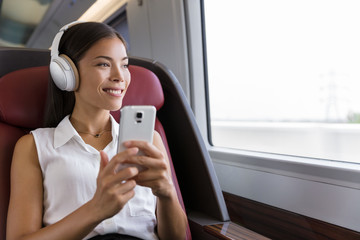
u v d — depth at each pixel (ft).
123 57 2.82
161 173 2.29
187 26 5.91
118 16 10.59
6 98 3.27
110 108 2.78
